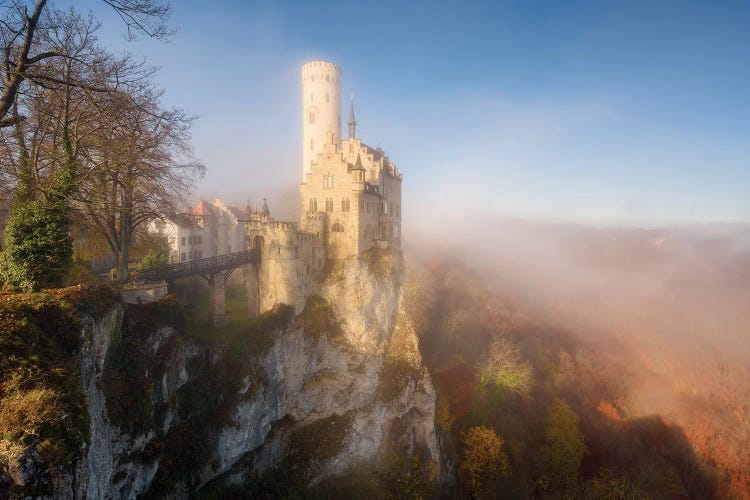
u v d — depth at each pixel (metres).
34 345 19.61
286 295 52.28
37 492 14.62
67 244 27.55
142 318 33.91
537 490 64.31
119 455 29.05
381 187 73.69
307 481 49.69
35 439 15.13
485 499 57.03
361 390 57.25
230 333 46.50
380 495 51.97
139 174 37.62
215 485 40.78
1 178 33.78
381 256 65.12
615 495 61.59
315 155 85.31
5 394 16.52
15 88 23.98
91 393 24.02
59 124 30.92
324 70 83.19
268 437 48.72
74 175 29.77
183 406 38.75
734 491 81.88
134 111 32.56
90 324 24.94
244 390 43.88
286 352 50.84
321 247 59.38
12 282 25.06
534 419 74.50
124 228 39.91
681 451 87.31
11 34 24.89
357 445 55.00
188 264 44.84
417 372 62.56
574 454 68.06
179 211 46.53
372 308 59.91
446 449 62.03
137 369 32.00
